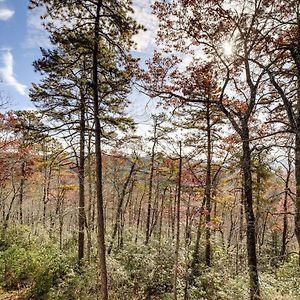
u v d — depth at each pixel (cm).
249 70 1117
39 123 1594
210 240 1728
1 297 1523
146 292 1550
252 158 1148
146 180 2930
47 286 1538
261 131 1317
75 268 1678
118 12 1329
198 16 1164
